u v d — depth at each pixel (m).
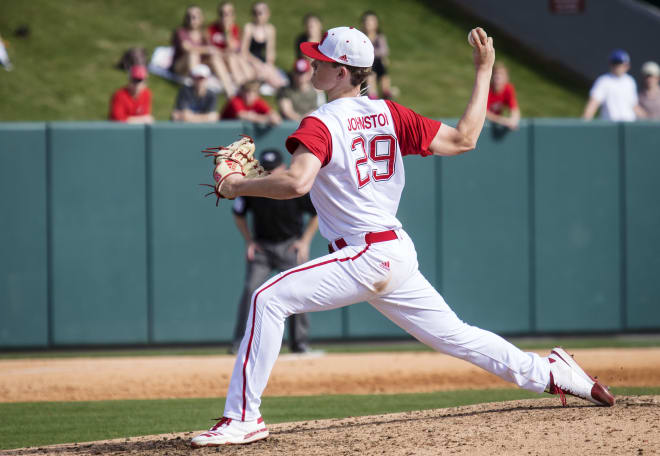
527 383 14.25
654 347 30.80
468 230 33.22
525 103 50.72
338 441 13.42
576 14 55.38
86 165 31.78
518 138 33.38
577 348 30.45
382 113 12.75
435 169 33.03
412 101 49.09
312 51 12.84
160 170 32.06
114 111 33.44
